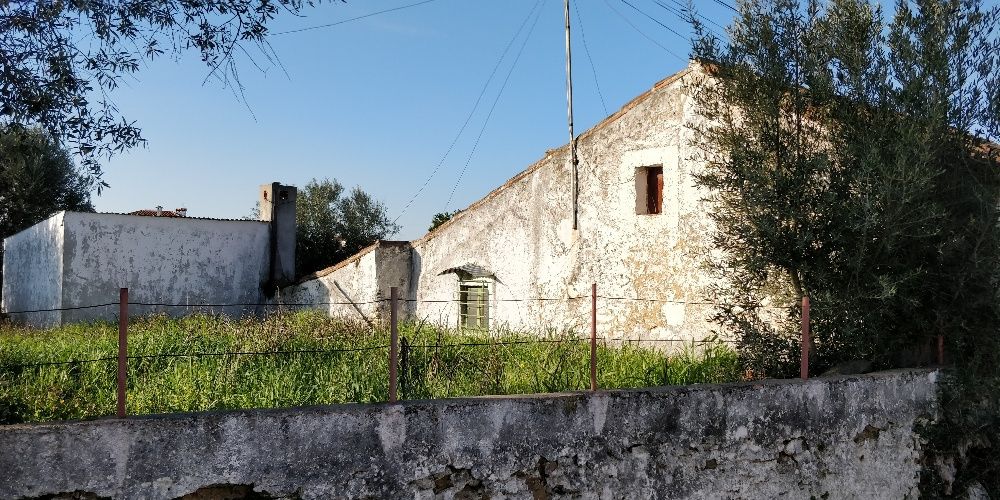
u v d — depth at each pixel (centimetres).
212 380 760
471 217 1481
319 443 473
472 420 524
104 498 415
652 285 1130
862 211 720
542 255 1309
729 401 625
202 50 658
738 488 624
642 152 1155
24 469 396
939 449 771
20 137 630
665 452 595
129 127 632
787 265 759
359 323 1299
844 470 685
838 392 687
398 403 505
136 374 811
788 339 794
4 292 2542
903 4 781
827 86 758
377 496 489
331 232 2831
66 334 1291
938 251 745
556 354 891
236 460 449
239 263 2145
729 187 796
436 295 1582
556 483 552
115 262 1941
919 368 771
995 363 767
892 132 757
